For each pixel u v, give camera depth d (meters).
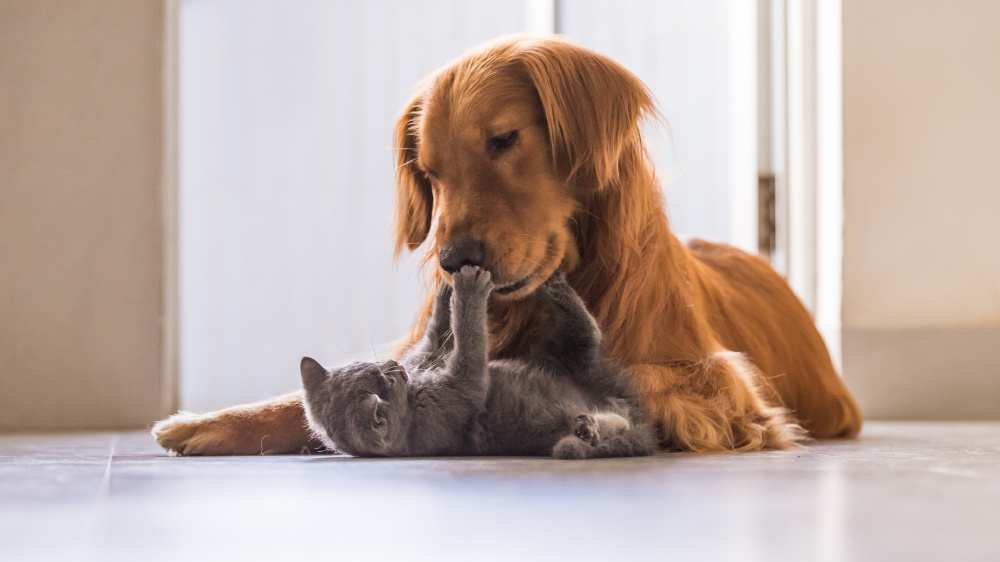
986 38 4.19
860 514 1.07
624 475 1.48
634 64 4.84
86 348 4.25
